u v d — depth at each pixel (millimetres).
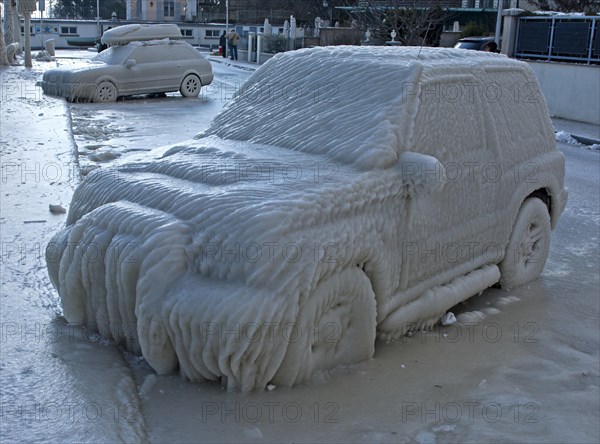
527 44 22078
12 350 4090
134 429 3312
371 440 3377
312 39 40469
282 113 5176
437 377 4117
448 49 5723
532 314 5340
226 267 3613
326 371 3977
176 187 4227
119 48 21578
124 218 4086
